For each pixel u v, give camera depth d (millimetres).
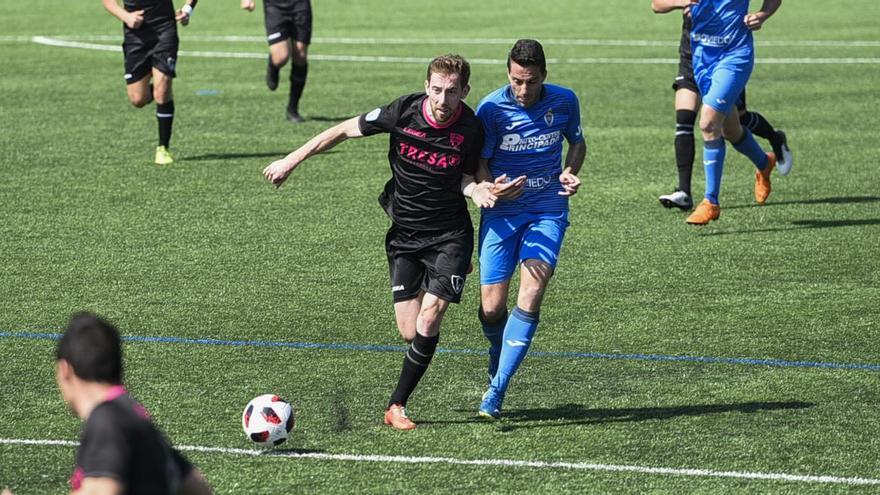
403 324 21281
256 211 35688
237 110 51500
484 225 21516
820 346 24891
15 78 59312
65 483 18422
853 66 62719
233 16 86938
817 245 32219
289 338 25359
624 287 28859
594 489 18266
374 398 22078
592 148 44125
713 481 18562
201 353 24422
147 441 11750
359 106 52344
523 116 21062
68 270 30062
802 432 20531
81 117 49656
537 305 20734
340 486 18328
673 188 38531
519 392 22484
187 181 39188
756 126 36281
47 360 23953
